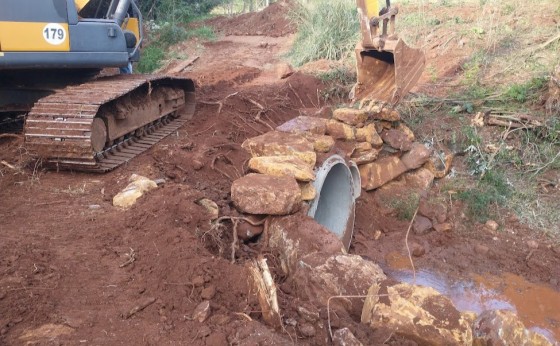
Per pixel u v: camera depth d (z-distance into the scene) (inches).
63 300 162.9
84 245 194.4
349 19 556.7
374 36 324.8
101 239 199.5
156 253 191.3
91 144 254.8
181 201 225.9
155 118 332.5
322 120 338.3
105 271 179.9
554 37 454.6
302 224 241.8
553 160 360.8
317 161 291.7
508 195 351.9
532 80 408.5
